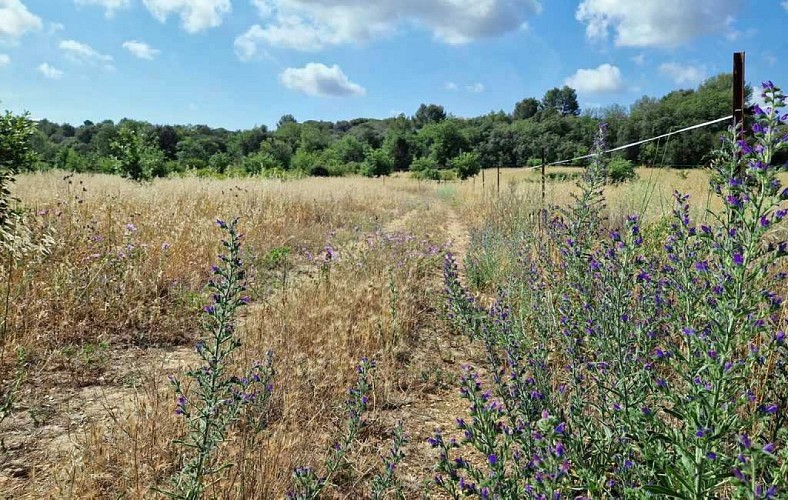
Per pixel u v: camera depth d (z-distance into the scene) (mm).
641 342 2307
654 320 2502
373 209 16641
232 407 2531
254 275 6270
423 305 5957
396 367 4191
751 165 1604
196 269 6363
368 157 52000
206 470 2379
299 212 12469
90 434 2902
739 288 1600
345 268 6547
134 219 7832
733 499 1500
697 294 2215
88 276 5043
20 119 5520
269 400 3041
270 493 2404
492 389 3338
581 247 3389
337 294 5266
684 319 2402
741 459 1360
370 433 3238
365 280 5957
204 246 7156
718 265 1998
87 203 8453
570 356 2727
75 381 3701
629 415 2010
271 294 5855
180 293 5469
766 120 1583
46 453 2822
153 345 4496
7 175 5570
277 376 3439
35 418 3170
